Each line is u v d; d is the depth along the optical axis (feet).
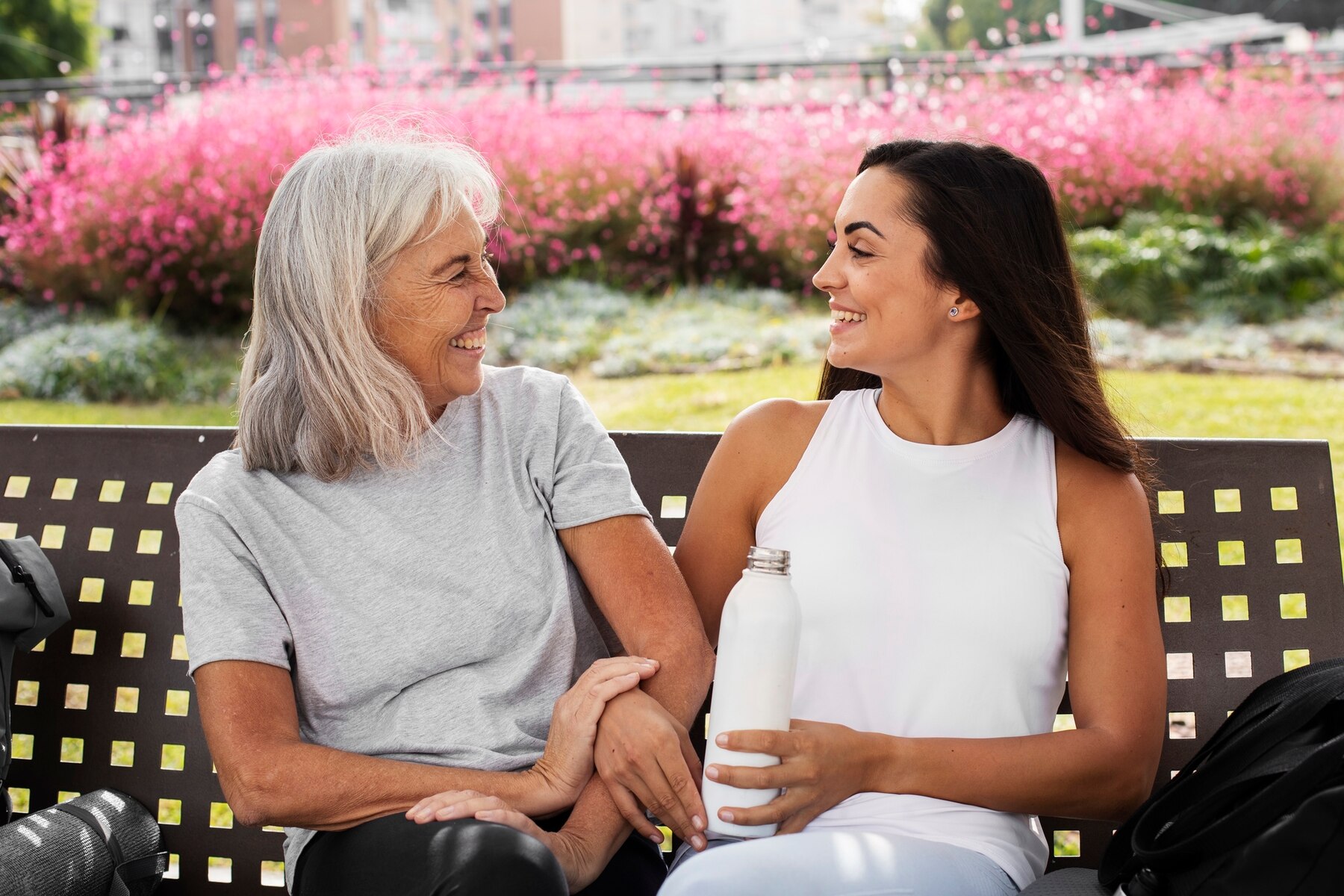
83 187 26.35
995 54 30.12
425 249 5.66
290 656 5.70
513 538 5.85
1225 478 6.38
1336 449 15.01
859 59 31.12
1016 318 5.75
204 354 23.89
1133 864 4.62
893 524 5.80
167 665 6.36
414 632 5.64
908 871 4.89
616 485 6.02
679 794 5.30
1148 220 25.91
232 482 5.73
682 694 5.57
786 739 5.12
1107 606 5.64
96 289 25.45
